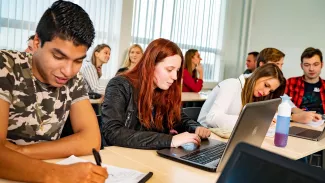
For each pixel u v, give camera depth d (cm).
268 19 539
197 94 423
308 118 234
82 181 81
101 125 140
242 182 52
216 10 556
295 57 513
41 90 111
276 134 156
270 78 188
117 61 416
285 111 153
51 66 96
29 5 324
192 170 107
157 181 95
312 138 180
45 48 95
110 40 409
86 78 341
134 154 121
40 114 113
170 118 159
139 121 148
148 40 453
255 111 103
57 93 116
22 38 323
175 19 488
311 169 47
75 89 124
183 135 133
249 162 53
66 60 95
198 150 127
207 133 152
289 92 323
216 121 187
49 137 117
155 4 455
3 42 311
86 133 117
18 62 107
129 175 94
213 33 557
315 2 488
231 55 587
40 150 101
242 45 571
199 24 530
